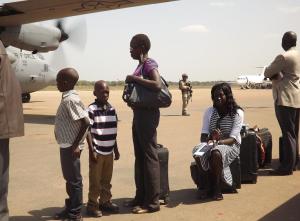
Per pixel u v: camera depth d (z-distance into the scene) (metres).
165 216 5.01
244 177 6.41
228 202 5.51
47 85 24.44
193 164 5.92
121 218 5.00
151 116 5.00
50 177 7.11
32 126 14.79
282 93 6.84
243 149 6.37
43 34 16.36
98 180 5.08
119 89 80.44
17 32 15.70
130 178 7.00
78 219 4.80
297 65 6.82
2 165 4.16
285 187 6.21
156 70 4.95
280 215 4.90
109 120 5.15
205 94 51.94
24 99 29.14
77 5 13.08
